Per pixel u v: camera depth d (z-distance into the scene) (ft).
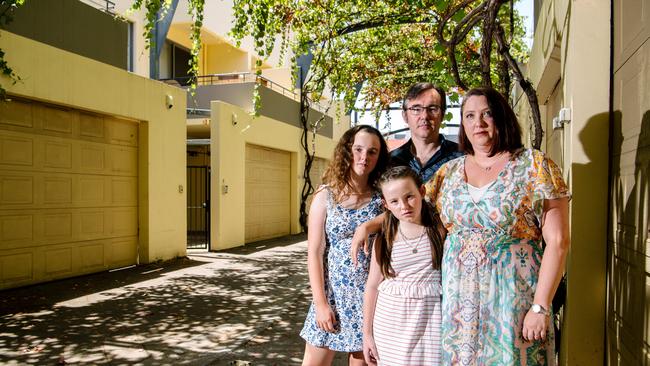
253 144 47.21
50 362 14.42
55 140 25.93
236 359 14.80
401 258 8.25
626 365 8.59
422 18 23.30
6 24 21.68
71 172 26.99
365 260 9.05
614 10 9.91
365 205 9.14
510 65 12.39
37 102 24.81
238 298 22.95
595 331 10.03
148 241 32.37
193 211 56.34
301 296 23.47
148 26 14.88
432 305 8.08
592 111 10.12
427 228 8.28
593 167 10.11
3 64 21.42
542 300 6.98
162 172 33.71
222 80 58.70
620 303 8.99
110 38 28.86
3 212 23.18
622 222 8.98
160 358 14.84
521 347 7.16
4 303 21.20
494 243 7.43
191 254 37.70
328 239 9.29
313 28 24.82
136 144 32.24
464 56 25.02
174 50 53.93
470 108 7.77
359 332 8.95
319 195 9.32
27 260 24.50
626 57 8.97
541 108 22.00
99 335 17.07
